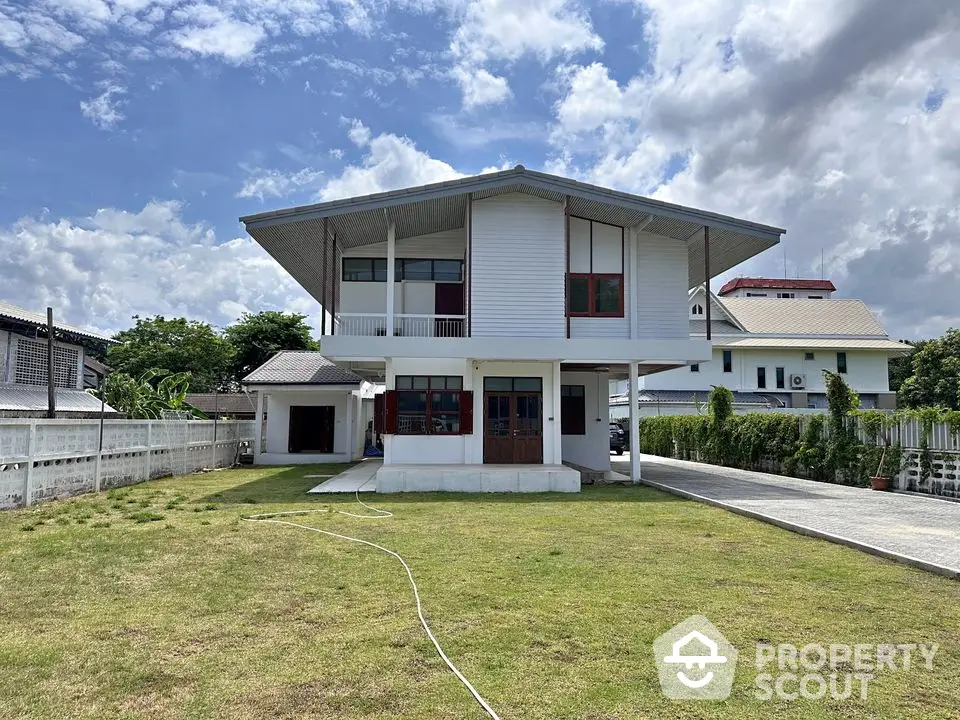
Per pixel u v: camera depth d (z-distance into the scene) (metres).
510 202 15.19
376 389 26.30
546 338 14.72
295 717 3.44
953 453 12.11
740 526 9.14
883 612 5.14
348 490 13.17
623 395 36.00
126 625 4.86
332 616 5.05
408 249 16.66
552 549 7.45
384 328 16.34
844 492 13.06
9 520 9.28
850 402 15.15
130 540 7.87
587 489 13.77
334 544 7.71
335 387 21.20
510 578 6.12
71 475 12.30
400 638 4.55
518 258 15.09
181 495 12.45
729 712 3.51
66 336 19.09
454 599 5.45
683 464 21.55
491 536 8.28
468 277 15.02
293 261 17.23
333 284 15.27
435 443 14.98
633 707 3.55
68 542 7.73
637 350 14.54
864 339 37.53
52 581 6.05
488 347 14.24
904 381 41.66
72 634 4.67
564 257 15.05
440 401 15.22
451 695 3.67
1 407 15.79
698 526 9.12
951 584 5.95
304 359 23.61
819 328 38.06
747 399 34.50
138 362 39.12
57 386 19.39
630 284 15.73
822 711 3.53
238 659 4.20
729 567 6.60
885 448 13.60
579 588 5.78
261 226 13.92
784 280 54.41
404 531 8.61
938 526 8.84
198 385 39.91
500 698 3.64
